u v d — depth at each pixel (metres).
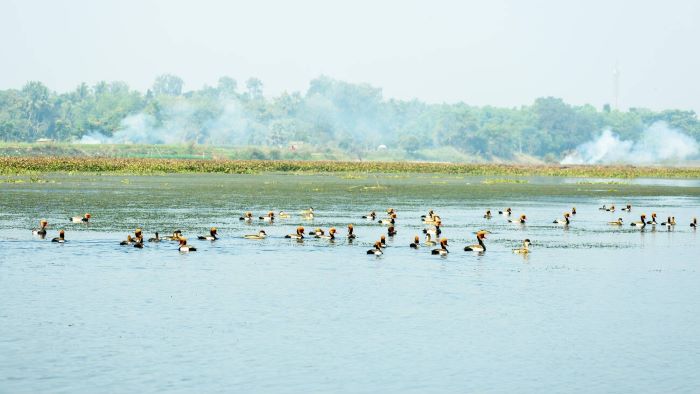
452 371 29.56
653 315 37.72
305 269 47.75
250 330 34.25
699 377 29.22
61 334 33.28
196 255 52.28
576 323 36.09
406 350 31.84
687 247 59.59
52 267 47.06
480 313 37.50
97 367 29.44
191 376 28.67
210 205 87.81
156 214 76.62
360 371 29.44
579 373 29.55
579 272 48.22
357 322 35.69
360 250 55.50
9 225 65.31
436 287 43.03
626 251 57.25
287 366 29.86
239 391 27.34
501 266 49.78
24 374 28.62
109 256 51.22
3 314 36.12
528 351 31.97
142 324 34.91
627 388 28.11
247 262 49.88
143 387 27.55
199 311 37.22
